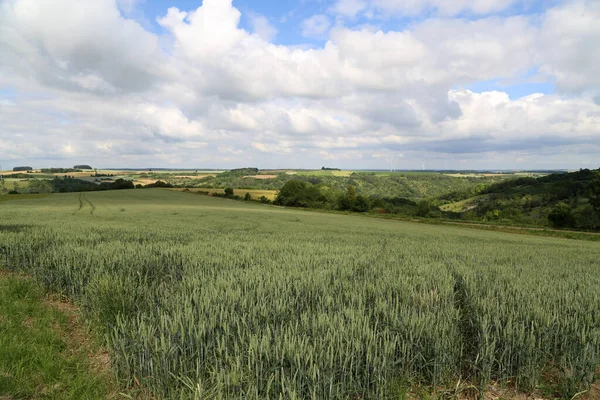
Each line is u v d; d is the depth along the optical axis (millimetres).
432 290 6730
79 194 82938
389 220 59000
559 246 25156
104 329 4973
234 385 3357
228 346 4156
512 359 4305
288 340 3951
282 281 6766
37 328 4984
